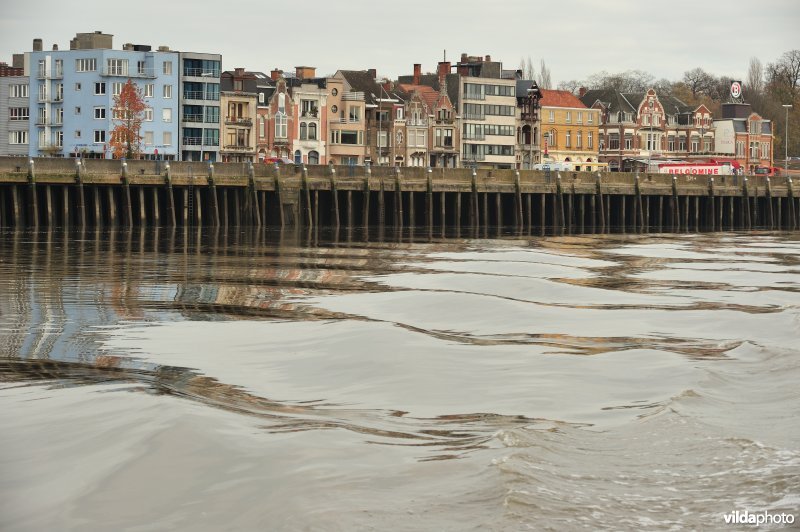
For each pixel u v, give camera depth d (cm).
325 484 1839
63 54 15150
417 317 3897
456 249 7625
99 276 5284
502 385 2672
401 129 16912
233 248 7406
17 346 3222
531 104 18712
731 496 1767
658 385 2648
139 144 14562
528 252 7312
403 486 1825
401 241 8606
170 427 2144
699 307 4253
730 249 8175
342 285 4972
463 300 4244
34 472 1936
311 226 10644
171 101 15125
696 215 13512
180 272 5566
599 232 11306
